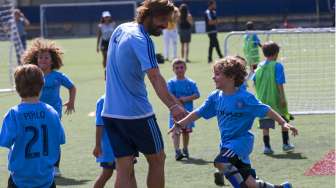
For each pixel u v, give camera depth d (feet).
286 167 34.09
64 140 22.77
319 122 48.21
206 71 84.84
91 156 38.29
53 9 200.64
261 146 39.52
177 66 37.73
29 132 21.91
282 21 190.70
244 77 25.99
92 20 199.72
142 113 24.11
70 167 35.65
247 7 192.34
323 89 60.44
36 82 22.16
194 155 37.86
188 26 100.58
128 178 24.47
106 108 24.41
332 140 40.96
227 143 25.81
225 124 26.00
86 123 49.67
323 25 186.60
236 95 25.80
